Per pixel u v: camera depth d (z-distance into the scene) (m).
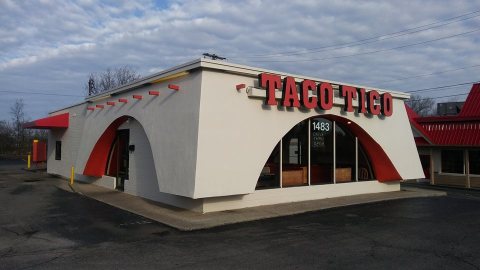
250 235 9.39
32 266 7.00
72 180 20.09
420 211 13.29
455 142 26.06
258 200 13.12
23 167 34.66
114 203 13.78
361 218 11.79
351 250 8.16
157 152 12.94
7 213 12.12
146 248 8.20
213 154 11.45
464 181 26.23
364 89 16.02
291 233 9.64
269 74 12.66
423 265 7.18
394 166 17.39
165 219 10.89
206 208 11.84
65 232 9.64
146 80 13.70
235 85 12.15
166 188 12.27
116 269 6.85
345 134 16.64
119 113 16.06
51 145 26.48
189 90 11.80
